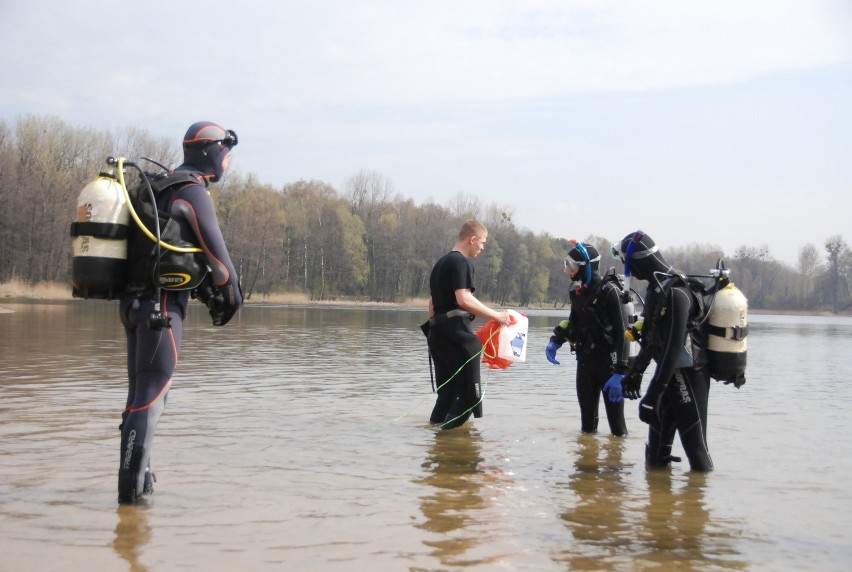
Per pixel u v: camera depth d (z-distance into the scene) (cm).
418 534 344
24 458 486
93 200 390
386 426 650
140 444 389
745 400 901
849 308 11481
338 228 8981
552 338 666
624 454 552
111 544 320
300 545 325
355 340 1855
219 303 428
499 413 746
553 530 355
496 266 9744
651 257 512
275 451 528
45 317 2608
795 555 328
